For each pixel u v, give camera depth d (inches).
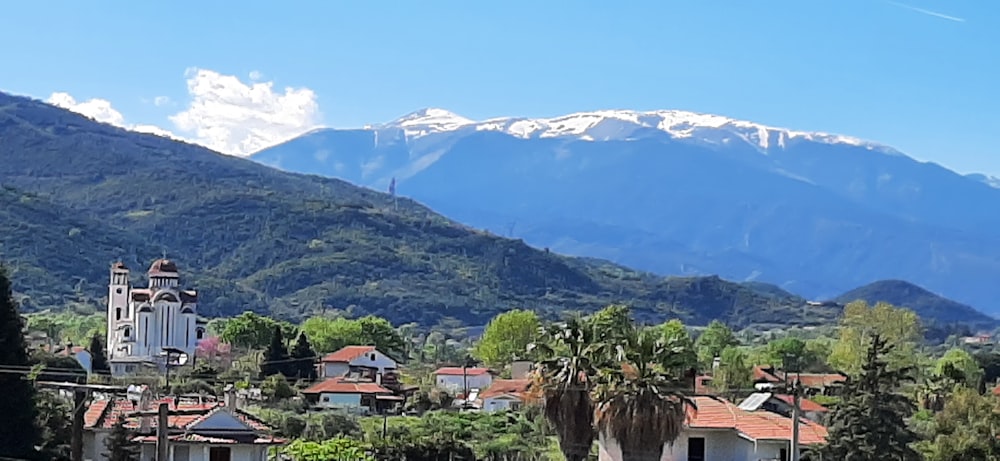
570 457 2564.0
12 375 2608.3
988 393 3969.0
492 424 4284.0
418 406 5482.3
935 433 3203.7
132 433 2861.7
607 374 2496.3
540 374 2596.0
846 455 2795.3
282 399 5088.6
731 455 2792.8
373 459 3341.5
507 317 7559.1
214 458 2903.5
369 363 7101.4
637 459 2476.6
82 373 4311.0
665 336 2640.3
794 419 2234.3
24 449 2588.6
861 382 2874.0
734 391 4453.7
